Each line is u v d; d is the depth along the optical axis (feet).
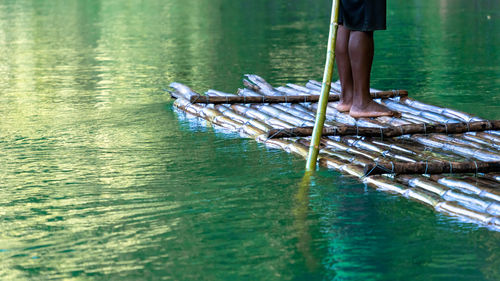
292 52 45.98
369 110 24.67
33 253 14.35
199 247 14.49
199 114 27.07
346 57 25.04
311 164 19.62
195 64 41.91
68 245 14.71
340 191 17.76
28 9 83.05
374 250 14.20
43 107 29.71
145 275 13.25
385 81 35.01
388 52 45.62
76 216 16.34
